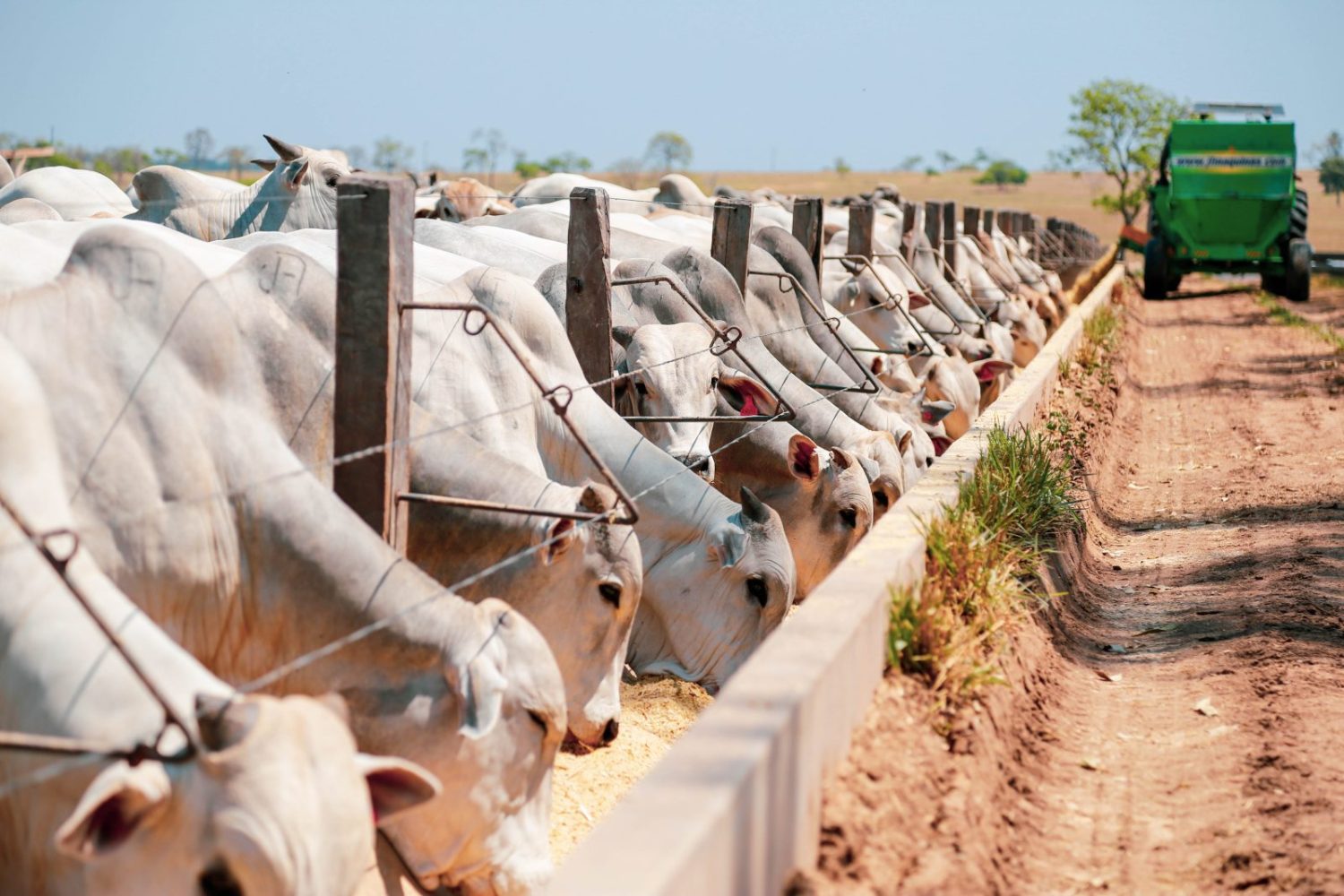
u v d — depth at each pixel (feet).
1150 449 86.58
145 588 25.35
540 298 41.55
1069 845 30.40
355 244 29.91
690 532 42.19
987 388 87.10
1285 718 36.55
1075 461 68.44
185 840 18.94
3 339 23.45
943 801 28.45
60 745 18.98
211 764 18.85
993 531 42.93
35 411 22.95
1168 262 196.65
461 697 26.71
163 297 27.09
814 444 50.62
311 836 18.89
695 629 42.55
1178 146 189.06
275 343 30.86
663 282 53.06
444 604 27.37
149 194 66.39
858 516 50.96
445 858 27.78
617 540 34.24
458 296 40.09
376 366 30.09
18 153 116.47
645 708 41.93
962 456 51.03
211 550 26.17
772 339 63.21
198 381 27.02
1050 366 82.74
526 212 72.23
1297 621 45.39
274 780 18.85
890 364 74.13
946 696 32.58
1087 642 45.98
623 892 17.90
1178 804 32.60
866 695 30.17
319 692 26.96
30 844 20.88
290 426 30.76
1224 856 29.25
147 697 20.49
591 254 45.80
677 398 46.96
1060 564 49.75
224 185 72.23
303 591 26.78
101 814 18.62
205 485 26.32
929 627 33.06
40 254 35.96
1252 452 83.61
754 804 22.00
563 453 40.73
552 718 27.99
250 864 18.56
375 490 30.37
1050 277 158.30
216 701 19.27
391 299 29.91
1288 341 147.13
